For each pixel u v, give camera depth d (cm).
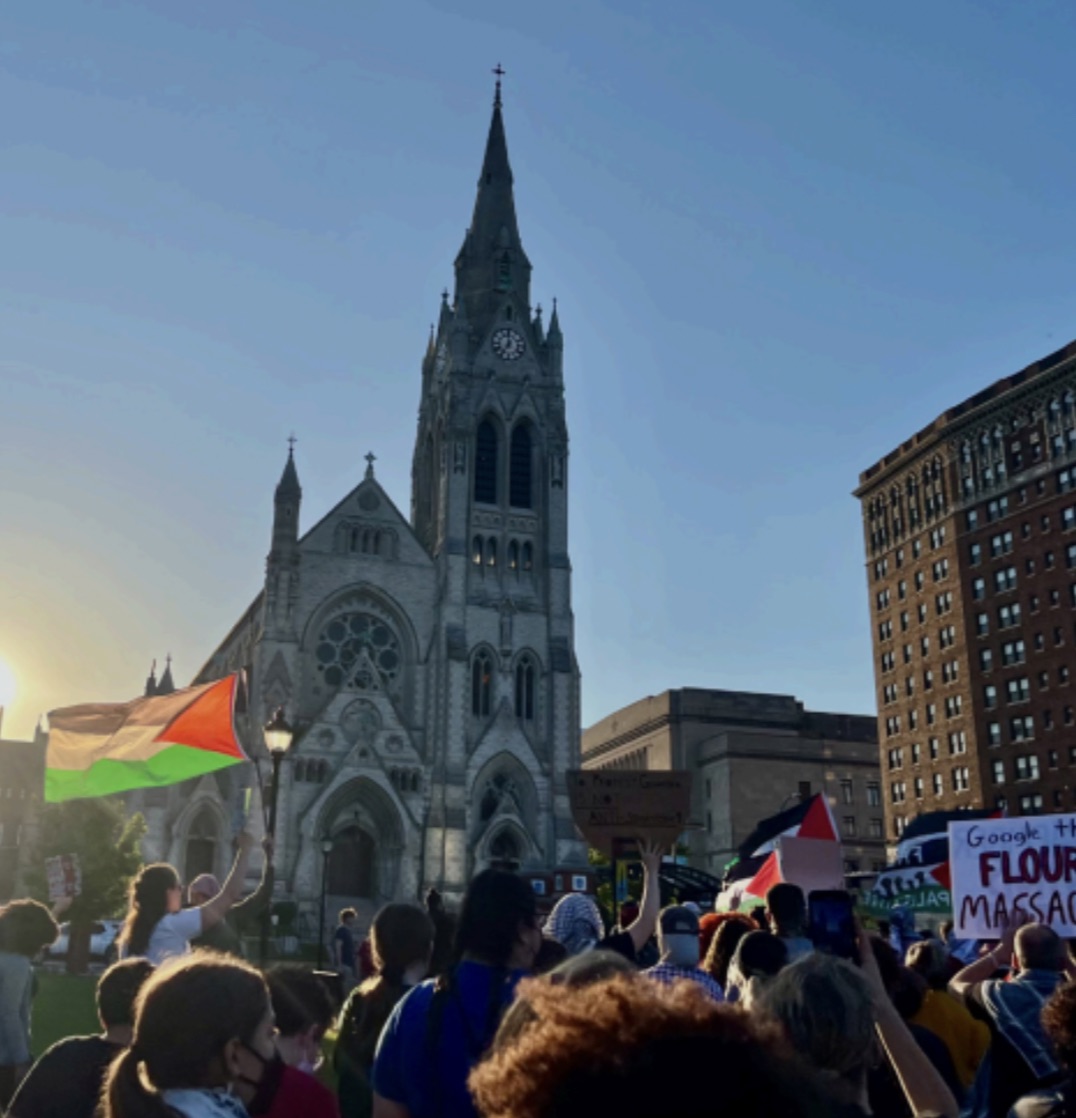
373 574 10688
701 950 1631
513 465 11594
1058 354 11331
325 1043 2444
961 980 1303
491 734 10431
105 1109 681
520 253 12712
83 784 1952
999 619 11550
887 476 13438
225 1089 686
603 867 10562
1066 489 11056
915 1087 774
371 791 9750
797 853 1903
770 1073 327
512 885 797
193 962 703
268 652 9981
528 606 11056
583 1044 332
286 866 9356
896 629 13038
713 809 16250
